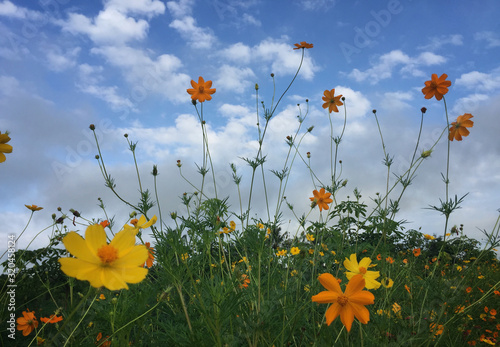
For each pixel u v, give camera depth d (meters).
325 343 0.48
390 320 0.64
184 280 0.50
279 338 0.52
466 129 0.74
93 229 0.29
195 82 1.02
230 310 0.44
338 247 0.82
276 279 0.66
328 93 1.08
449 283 0.61
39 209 0.83
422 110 0.81
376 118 0.89
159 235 0.54
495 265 1.10
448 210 0.70
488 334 0.83
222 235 0.76
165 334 0.54
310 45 1.07
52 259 1.09
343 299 0.36
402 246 1.11
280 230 0.96
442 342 0.60
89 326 0.59
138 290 0.55
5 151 0.46
